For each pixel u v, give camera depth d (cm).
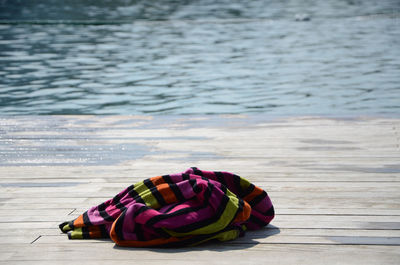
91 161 561
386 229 367
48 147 619
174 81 1140
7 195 454
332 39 1734
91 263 322
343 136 640
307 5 2995
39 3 3180
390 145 596
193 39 1769
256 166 530
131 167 538
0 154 592
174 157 570
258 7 2900
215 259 325
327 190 452
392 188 453
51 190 467
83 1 3303
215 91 1045
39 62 1374
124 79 1165
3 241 358
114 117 769
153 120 745
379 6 2884
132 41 1736
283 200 429
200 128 695
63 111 905
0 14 2633
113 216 358
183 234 341
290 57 1414
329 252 332
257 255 330
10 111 903
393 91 1020
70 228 371
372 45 1590
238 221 355
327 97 982
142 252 337
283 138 637
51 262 325
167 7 2950
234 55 1454
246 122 723
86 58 1427
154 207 357
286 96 995
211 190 348
